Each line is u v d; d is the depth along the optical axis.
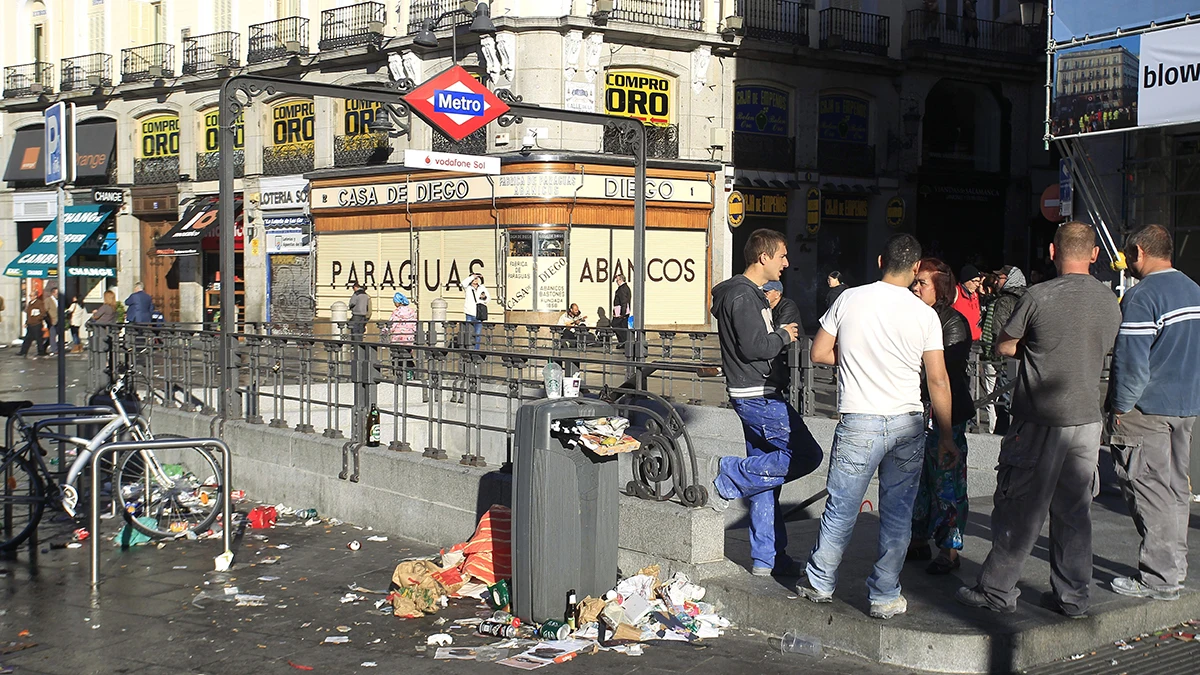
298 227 33.00
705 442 11.76
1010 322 5.69
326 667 5.80
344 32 31.00
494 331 27.62
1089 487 5.68
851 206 32.47
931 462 6.54
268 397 11.60
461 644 6.15
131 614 6.82
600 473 6.46
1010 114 35.03
